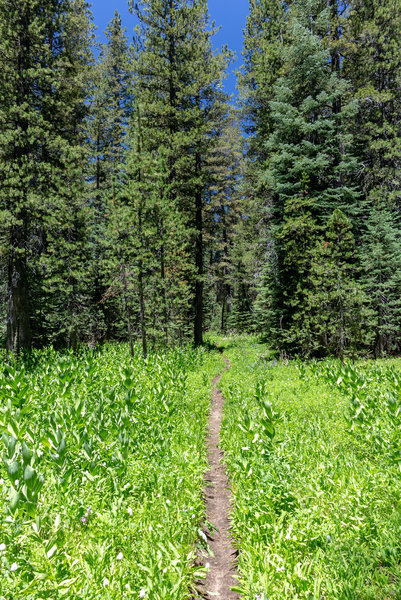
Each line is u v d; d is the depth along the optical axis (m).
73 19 20.73
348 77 22.61
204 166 24.25
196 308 24.30
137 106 17.53
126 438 4.45
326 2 20.91
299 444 5.43
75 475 4.05
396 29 21.47
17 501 2.86
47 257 17.56
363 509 3.67
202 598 3.11
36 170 15.94
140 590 2.65
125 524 3.47
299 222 16.06
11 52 15.62
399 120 21.64
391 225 19.00
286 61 19.12
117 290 18.38
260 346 22.42
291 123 17.27
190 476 4.89
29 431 4.32
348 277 15.69
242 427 5.28
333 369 10.80
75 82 18.83
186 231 20.06
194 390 10.41
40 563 2.63
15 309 15.14
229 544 4.02
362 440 5.48
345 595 2.62
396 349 20.14
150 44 22.42
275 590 2.81
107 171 27.59
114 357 15.42
